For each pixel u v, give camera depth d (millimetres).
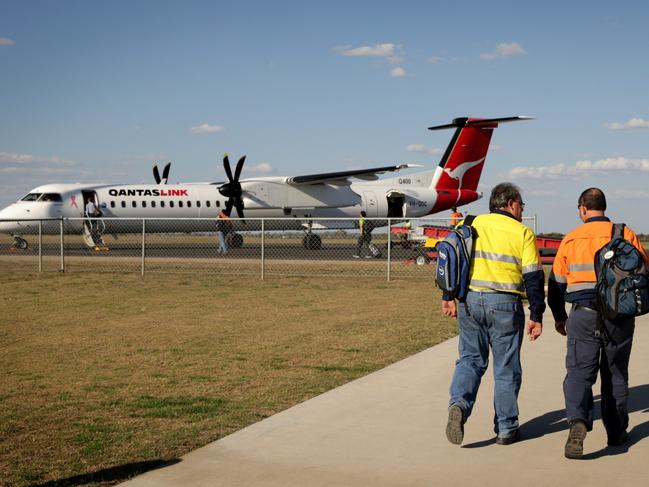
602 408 5312
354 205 38312
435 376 7605
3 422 6086
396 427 5730
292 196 36812
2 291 16688
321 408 6344
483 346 5465
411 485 4457
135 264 24297
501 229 5328
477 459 4969
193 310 13516
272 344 9891
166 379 7758
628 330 5145
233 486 4469
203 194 34844
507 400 5305
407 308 13750
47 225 31609
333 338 10344
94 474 4758
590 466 4820
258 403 6656
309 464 4855
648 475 4633
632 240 5199
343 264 24703
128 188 33438
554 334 10375
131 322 12039
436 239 23969
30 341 10242
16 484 4605
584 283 5191
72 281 18797
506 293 5293
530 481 4523
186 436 5609
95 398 6938
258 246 38625
